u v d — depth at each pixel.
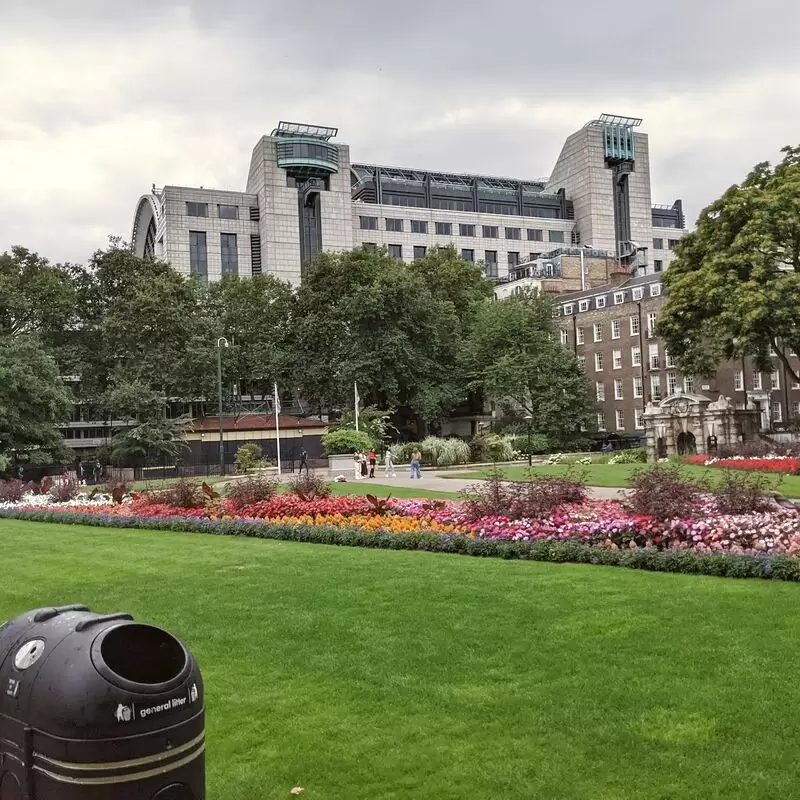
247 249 120.12
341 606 10.09
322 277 67.06
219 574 12.93
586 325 81.12
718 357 47.47
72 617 4.03
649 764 5.29
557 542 13.54
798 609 8.95
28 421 49.19
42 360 50.25
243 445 59.94
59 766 3.51
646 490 14.59
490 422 80.06
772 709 6.08
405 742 5.81
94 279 64.69
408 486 32.22
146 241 151.75
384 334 62.88
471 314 75.38
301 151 118.19
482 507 16.44
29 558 15.88
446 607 9.77
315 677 7.32
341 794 5.07
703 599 9.62
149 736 3.60
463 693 6.73
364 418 55.31
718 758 5.33
